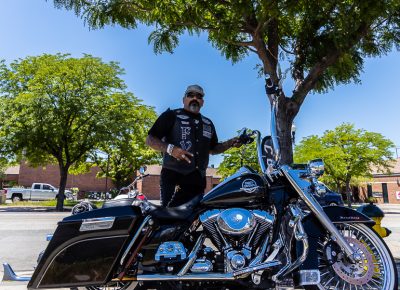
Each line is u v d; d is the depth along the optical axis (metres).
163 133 3.79
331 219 3.16
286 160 5.72
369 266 3.13
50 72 20.95
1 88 22.17
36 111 20.33
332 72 6.69
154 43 6.93
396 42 6.82
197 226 3.22
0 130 20.81
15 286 4.16
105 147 22.81
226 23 5.79
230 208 3.10
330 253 3.17
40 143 21.75
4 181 47.31
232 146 3.99
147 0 5.77
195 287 3.03
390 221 14.75
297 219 3.06
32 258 6.42
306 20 6.44
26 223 12.54
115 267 3.01
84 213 3.08
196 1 5.65
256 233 3.03
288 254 3.09
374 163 27.03
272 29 6.55
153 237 3.06
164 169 3.84
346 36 5.80
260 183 3.13
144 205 3.15
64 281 2.96
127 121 22.20
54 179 46.72
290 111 5.92
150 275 2.98
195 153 3.80
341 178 26.62
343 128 26.61
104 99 22.14
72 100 20.91
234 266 2.91
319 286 3.09
